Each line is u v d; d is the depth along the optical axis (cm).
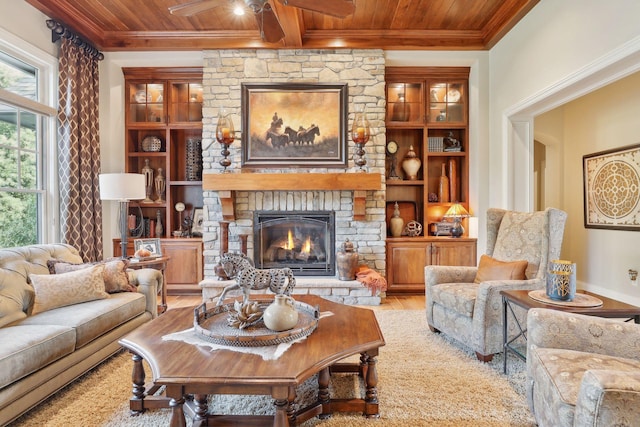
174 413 152
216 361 159
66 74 387
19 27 338
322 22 420
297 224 471
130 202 482
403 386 228
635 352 162
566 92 327
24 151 352
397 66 484
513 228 314
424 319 372
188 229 498
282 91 453
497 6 388
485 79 465
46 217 376
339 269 430
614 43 260
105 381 237
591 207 478
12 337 196
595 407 114
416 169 501
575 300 212
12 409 178
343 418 194
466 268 336
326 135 454
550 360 156
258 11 245
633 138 415
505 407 204
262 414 199
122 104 479
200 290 470
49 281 255
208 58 452
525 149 424
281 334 180
